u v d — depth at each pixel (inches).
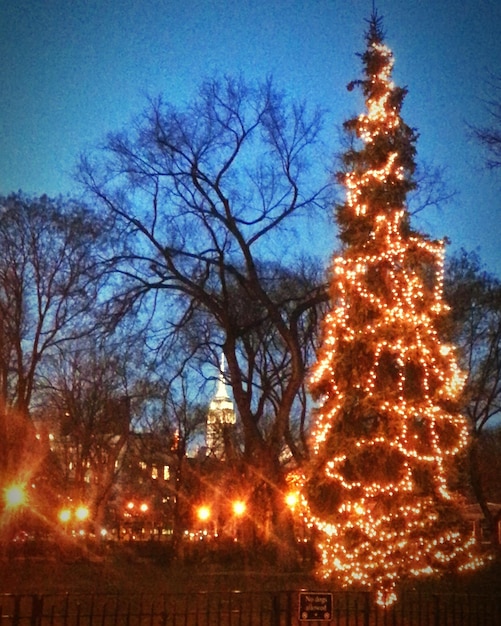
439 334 709.9
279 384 1605.6
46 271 1418.6
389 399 684.1
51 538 1870.1
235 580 982.4
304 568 1152.8
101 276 1187.3
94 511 1909.4
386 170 719.7
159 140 1205.1
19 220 1400.1
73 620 592.1
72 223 1408.7
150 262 1210.0
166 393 1309.1
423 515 678.5
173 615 523.5
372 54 747.4
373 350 688.4
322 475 701.3
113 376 1900.8
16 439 1476.4
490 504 2033.7
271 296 1432.1
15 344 1444.4
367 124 736.3
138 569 1206.3
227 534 1844.2
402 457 686.5
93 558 1553.9
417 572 678.5
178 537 1718.8
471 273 1401.3
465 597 567.5
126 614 509.0
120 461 2498.8
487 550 792.9
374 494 685.3
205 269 1253.1
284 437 1528.1
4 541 1462.8
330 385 717.9
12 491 1491.1
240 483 1515.7
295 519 1112.8
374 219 715.4
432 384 693.9
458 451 687.7
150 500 2903.5
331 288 732.0
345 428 700.7
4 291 1422.2
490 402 1510.8
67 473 2153.1
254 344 1533.0
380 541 678.5
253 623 574.9
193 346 1283.2
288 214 1245.7
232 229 1214.9
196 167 1213.1
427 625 544.1
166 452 2074.3
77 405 1770.4
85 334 1182.3
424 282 716.0
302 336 1499.8
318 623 515.8
